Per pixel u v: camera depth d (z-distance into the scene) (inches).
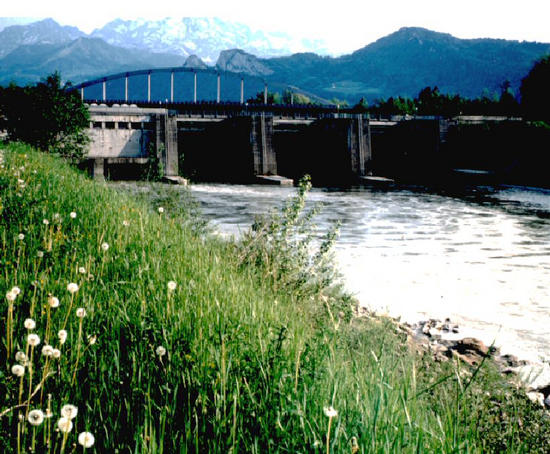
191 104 5177.2
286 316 277.4
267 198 2208.4
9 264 221.8
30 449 109.8
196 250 380.2
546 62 3922.2
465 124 3818.9
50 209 368.2
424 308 680.4
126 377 148.2
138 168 2704.2
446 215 1777.8
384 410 139.6
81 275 228.4
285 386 149.5
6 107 1784.0
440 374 307.4
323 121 3745.1
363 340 344.2
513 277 907.4
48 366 139.7
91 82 6294.3
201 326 190.1
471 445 138.3
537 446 202.8
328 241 488.1
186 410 137.0
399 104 5167.3
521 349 518.9
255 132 3346.5
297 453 120.3
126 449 121.0
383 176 3737.7
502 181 3137.3
